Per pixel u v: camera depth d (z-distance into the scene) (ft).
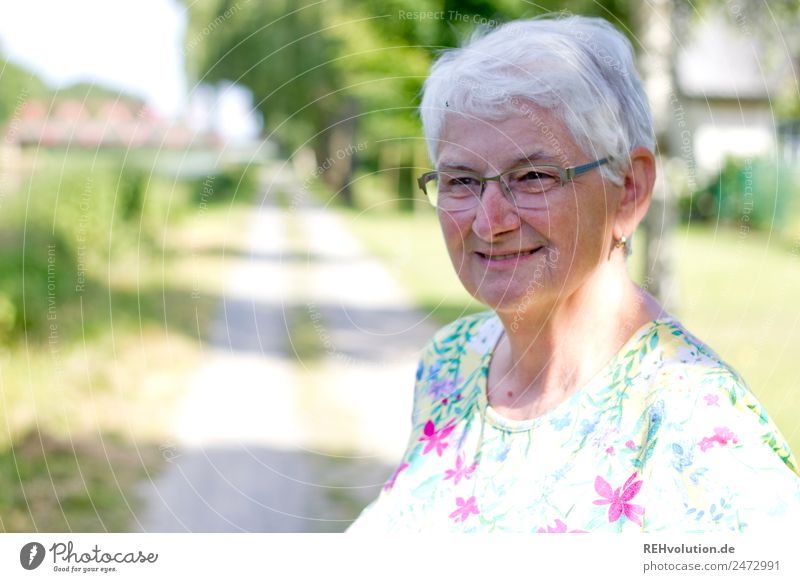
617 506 3.69
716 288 28.66
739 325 20.44
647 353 3.90
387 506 4.66
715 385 3.59
